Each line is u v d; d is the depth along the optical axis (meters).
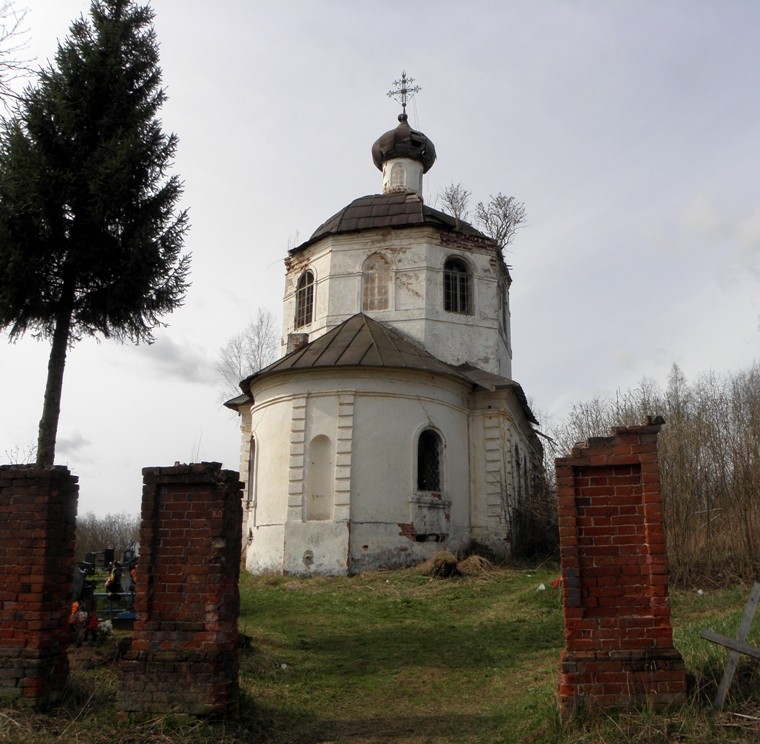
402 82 28.06
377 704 8.30
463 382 20.38
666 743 5.43
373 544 17.95
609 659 6.07
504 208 29.77
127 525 48.97
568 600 6.26
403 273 22.80
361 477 18.33
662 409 19.05
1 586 6.84
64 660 7.04
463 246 23.53
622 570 6.27
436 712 7.89
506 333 25.38
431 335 22.27
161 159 11.47
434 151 27.75
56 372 10.52
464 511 19.91
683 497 14.18
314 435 18.81
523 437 24.34
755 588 6.28
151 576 6.84
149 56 11.95
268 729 7.03
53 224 10.49
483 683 9.08
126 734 6.24
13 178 10.06
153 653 6.66
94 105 11.20
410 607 14.27
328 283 23.17
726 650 6.90
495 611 13.52
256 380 20.08
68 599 7.20
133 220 11.12
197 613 6.72
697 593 13.02
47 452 10.19
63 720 6.41
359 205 24.48
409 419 19.06
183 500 6.96
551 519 19.72
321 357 19.34
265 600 15.32
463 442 20.42
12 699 6.54
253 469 20.19
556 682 8.05
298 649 11.01
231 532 6.97
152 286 11.20
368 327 21.06
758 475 13.93
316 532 18.00
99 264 10.82
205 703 6.52
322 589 16.27
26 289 10.34
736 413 17.19
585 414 21.64
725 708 5.85
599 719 5.86
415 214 23.53
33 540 6.89
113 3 12.02
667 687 5.96
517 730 6.58
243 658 9.72
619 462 6.43
